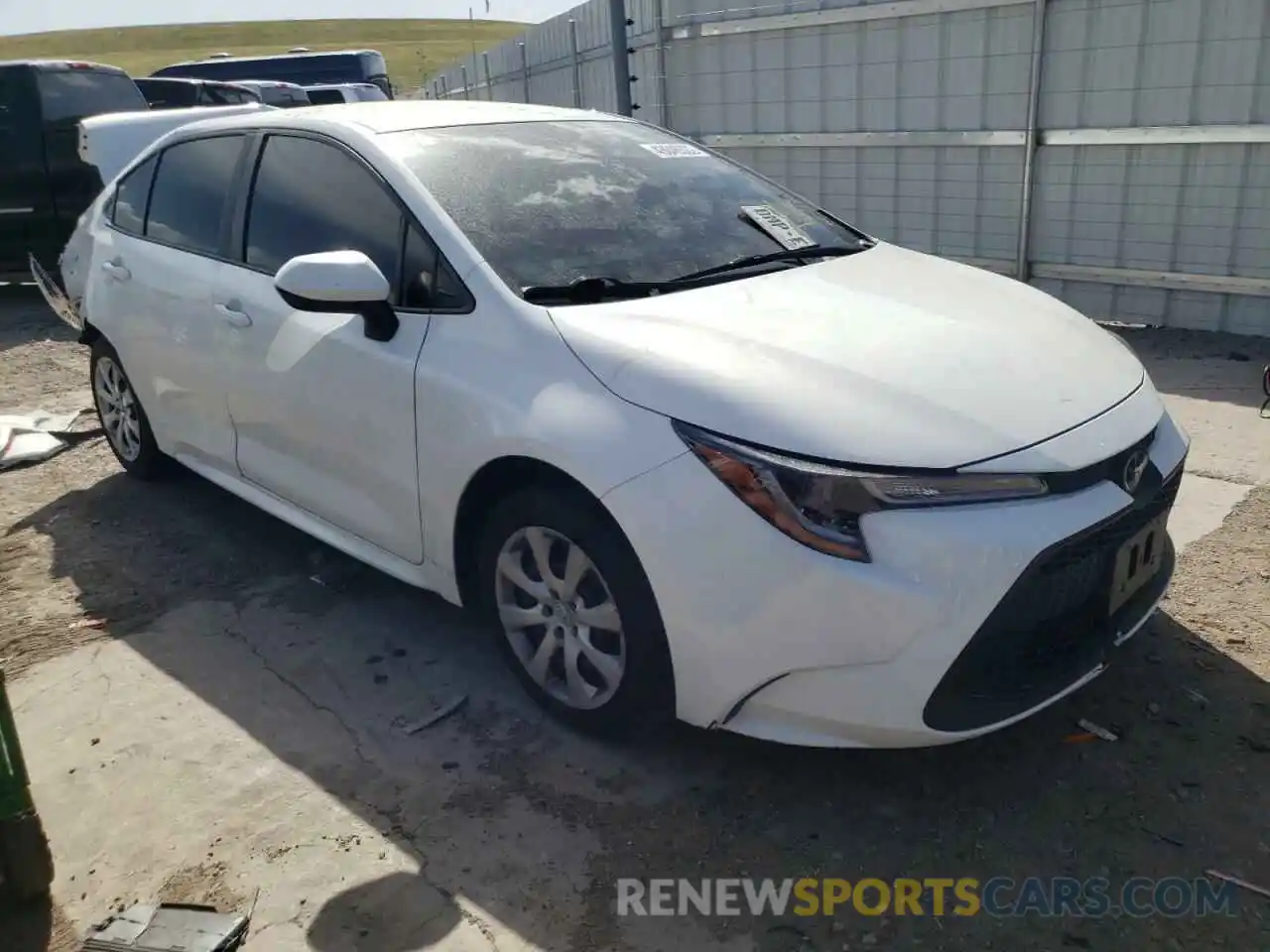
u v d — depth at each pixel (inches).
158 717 124.9
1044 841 102.1
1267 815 104.1
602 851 102.1
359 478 133.1
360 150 135.8
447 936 92.6
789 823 105.3
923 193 307.1
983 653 95.3
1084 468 100.0
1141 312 275.4
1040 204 283.6
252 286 147.1
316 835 105.0
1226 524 162.9
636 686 107.5
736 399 99.4
